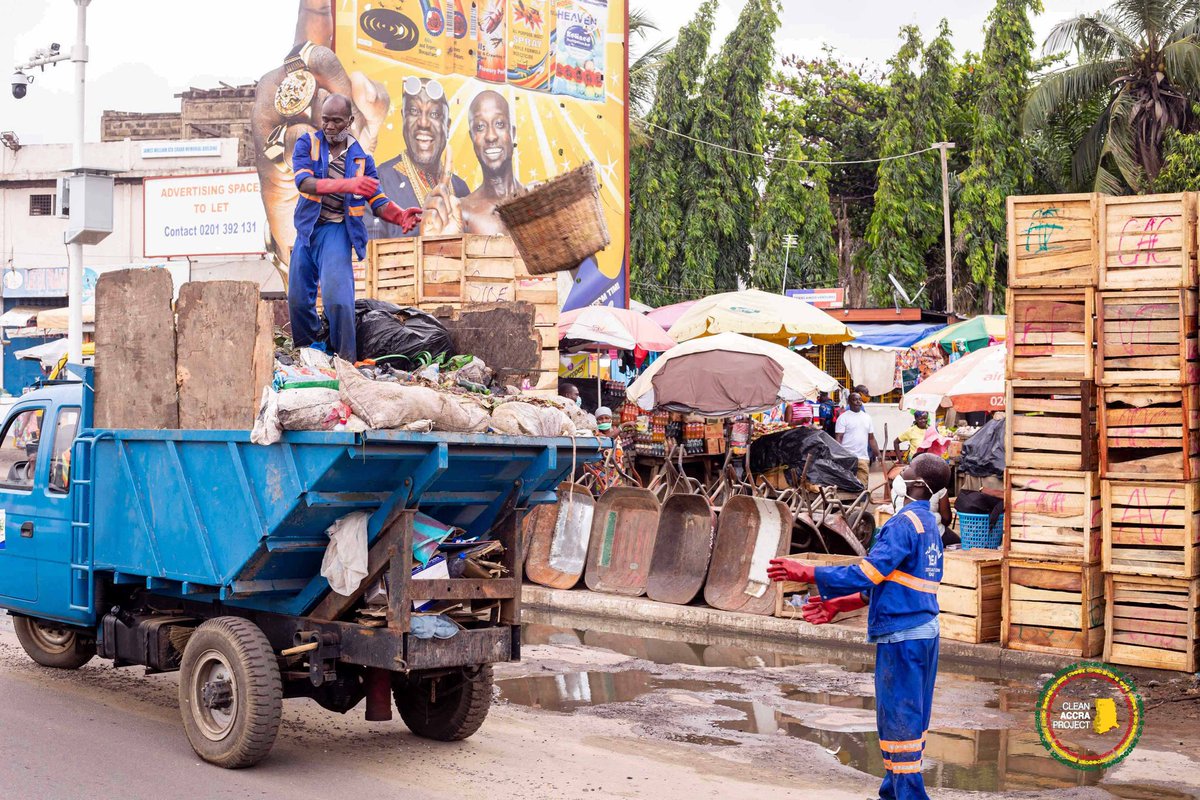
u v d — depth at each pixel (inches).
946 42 1443.2
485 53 898.7
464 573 255.6
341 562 237.8
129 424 281.0
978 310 1445.6
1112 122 1253.1
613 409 729.6
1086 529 376.2
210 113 1654.8
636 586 493.4
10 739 269.0
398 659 237.1
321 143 284.2
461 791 241.3
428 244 585.6
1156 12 1235.9
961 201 1381.6
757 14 1387.8
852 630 417.7
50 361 903.1
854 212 1722.4
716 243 1386.6
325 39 845.2
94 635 329.1
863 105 1696.6
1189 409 362.9
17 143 1456.7
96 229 707.4
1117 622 372.5
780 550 458.0
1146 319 368.2
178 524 262.5
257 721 244.7
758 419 764.6
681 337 758.5
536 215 381.7
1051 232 381.4
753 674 367.6
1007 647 390.3
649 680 357.7
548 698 332.8
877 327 1025.5
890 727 216.7
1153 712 320.2
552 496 271.0
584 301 944.9
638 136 1370.6
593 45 952.9
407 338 302.4
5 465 324.8
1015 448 390.0
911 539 215.9
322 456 224.2
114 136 1685.5
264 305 239.8
